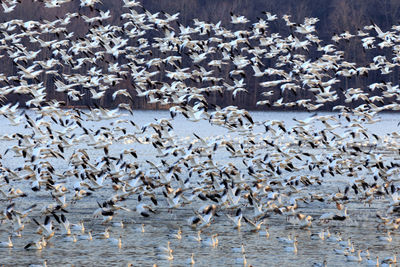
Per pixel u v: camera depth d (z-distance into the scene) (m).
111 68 58.12
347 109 55.00
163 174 45.12
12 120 47.97
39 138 48.00
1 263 35.88
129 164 48.16
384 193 49.50
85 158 50.62
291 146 77.38
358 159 54.19
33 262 36.12
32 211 47.25
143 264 36.00
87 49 58.34
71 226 42.31
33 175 46.62
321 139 53.81
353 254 37.75
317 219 45.88
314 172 63.19
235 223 43.12
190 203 48.09
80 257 37.03
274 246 39.44
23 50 57.03
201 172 49.19
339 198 48.22
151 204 49.66
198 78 55.66
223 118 49.56
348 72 56.84
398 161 67.44
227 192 44.47
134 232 42.16
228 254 37.84
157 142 49.72
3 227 43.12
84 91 112.56
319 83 54.75
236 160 69.69
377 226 44.00
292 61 57.84
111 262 36.28
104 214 43.03
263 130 97.00
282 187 50.34
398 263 36.66
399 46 58.25
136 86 55.59
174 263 36.25
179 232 41.16
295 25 58.41
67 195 52.47
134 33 59.34
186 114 48.81
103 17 59.12
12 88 48.88
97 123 104.12
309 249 39.00
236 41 55.56
